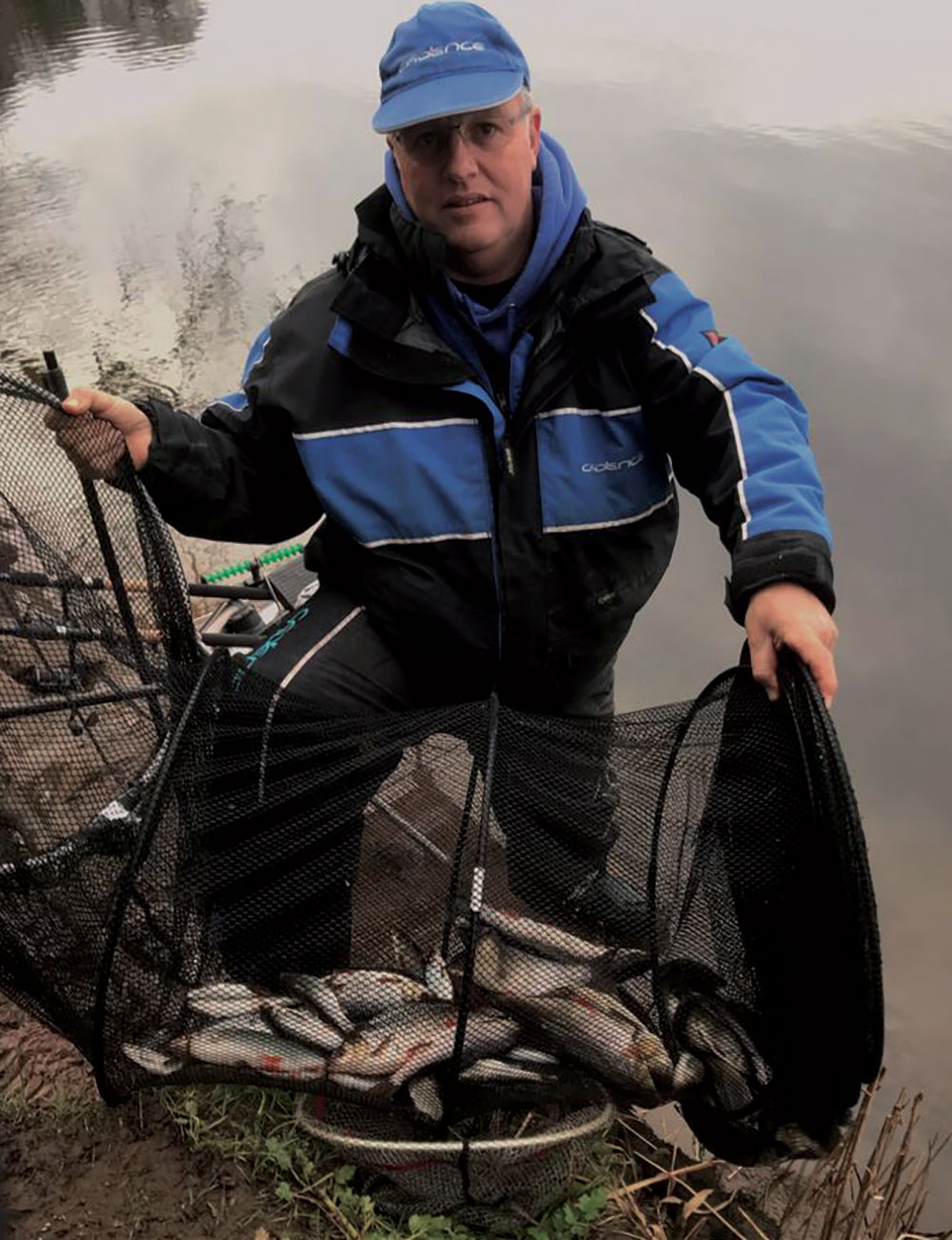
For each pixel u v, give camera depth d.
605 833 2.13
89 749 2.27
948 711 5.23
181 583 2.34
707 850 2.03
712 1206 2.52
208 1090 2.45
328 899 2.16
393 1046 2.07
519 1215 2.29
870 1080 1.82
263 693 2.27
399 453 2.34
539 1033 2.06
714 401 2.22
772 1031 1.95
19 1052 2.59
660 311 2.26
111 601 2.32
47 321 7.38
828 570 1.96
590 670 2.63
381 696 2.53
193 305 7.68
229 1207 2.28
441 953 2.12
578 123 12.12
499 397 2.34
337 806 2.18
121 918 1.96
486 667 2.53
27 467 2.27
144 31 16.72
